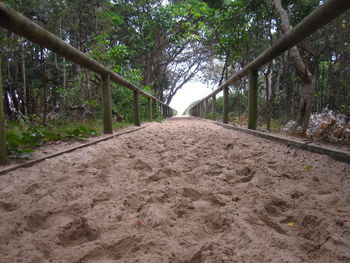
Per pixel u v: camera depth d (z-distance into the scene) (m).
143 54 13.55
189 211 1.31
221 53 9.47
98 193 1.49
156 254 0.93
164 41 14.49
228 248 0.95
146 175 1.86
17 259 0.87
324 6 1.92
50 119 5.01
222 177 1.81
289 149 2.50
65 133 3.39
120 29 11.16
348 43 4.47
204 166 2.09
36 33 2.03
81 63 2.98
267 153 2.47
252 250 0.93
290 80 5.72
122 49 8.01
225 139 3.55
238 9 6.91
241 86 7.08
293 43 2.61
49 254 0.93
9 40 5.64
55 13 7.13
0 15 1.64
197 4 10.09
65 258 0.91
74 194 1.47
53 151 2.27
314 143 2.48
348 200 1.33
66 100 6.24
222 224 1.15
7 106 6.13
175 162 2.23
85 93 6.75
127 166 2.10
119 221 1.18
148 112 8.40
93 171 1.91
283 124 5.25
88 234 1.10
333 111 4.20
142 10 12.55
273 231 1.08
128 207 1.33
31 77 6.93
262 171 1.88
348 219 1.13
